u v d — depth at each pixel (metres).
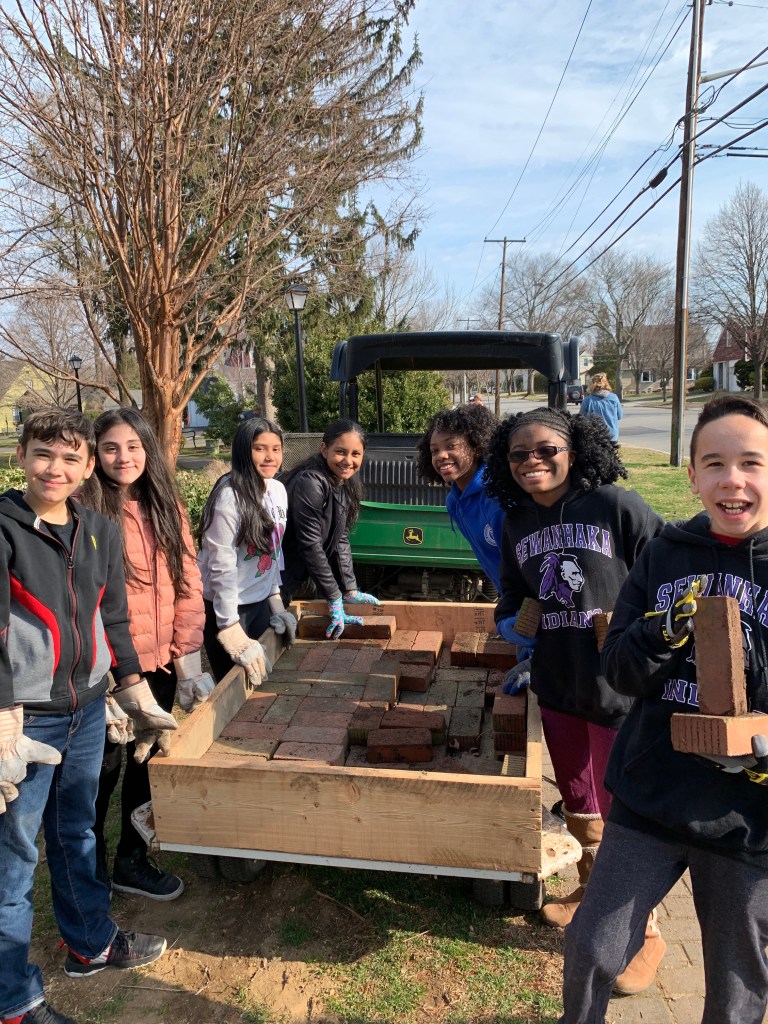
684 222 15.60
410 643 3.90
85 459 2.21
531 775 2.40
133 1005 2.43
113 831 3.44
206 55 7.45
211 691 3.03
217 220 7.95
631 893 1.82
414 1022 2.32
